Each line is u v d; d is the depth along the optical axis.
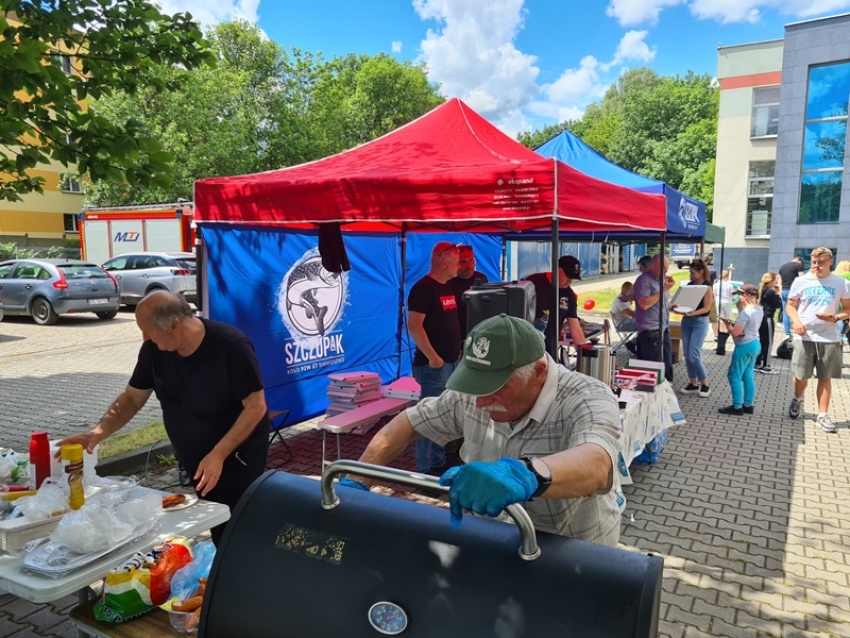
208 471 2.69
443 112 5.17
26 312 13.73
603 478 1.46
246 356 2.84
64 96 3.15
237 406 2.92
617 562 1.16
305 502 1.42
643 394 4.43
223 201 4.37
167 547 2.03
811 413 7.05
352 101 35.88
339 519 1.35
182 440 2.96
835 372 6.28
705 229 8.45
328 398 6.11
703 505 4.43
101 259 18.38
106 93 3.54
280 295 5.55
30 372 8.85
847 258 17.23
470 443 1.89
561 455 1.39
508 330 1.61
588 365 4.31
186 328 2.75
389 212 3.78
